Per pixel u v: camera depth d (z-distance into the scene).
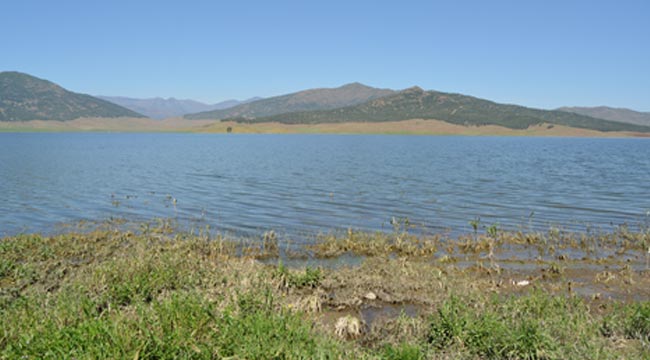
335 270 12.49
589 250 15.36
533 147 97.88
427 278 11.59
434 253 15.03
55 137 147.38
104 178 33.88
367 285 11.06
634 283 11.88
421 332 8.11
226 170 41.16
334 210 22.52
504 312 8.65
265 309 8.01
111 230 17.33
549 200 25.75
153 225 18.72
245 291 9.15
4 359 5.96
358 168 43.88
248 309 8.08
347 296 10.36
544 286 11.56
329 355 6.56
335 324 8.72
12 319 7.49
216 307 7.89
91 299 8.73
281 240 16.61
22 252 13.62
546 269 13.16
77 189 28.16
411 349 6.80
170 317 7.04
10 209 21.62
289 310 7.89
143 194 26.77
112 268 10.87
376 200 25.33
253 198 25.78
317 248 15.46
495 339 7.35
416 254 14.90
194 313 7.21
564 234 17.47
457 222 19.92
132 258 12.02
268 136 176.75
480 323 7.80
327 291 10.84
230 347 6.40
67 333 6.44
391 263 13.08
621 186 31.83
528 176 37.75
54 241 15.24
